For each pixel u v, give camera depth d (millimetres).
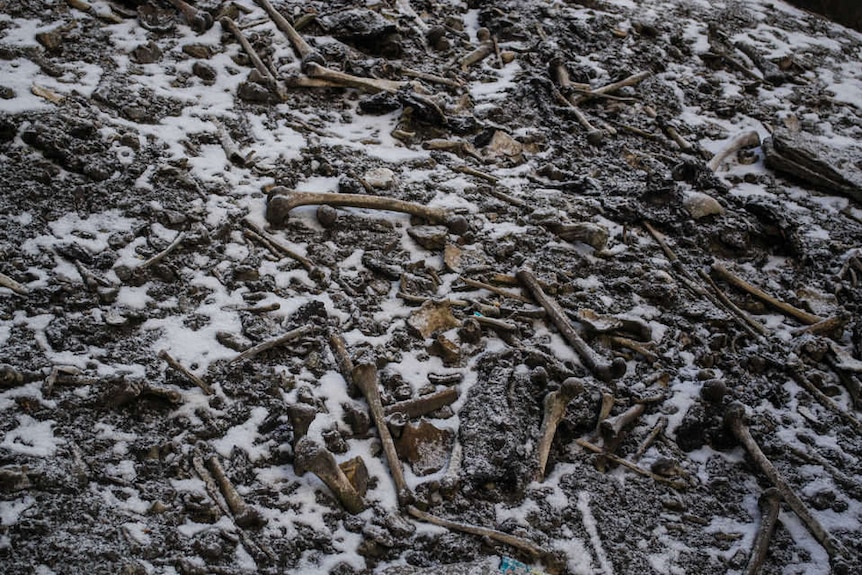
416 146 2785
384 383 2203
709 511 2160
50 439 1975
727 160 3066
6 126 2396
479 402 2186
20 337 2098
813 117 3355
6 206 2289
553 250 2570
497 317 2385
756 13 3986
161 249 2326
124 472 1976
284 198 2430
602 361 2312
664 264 2621
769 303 2592
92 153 2449
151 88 2666
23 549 1834
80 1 2814
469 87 3035
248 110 2721
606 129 3037
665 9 3797
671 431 2275
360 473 2035
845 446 2305
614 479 2170
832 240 2820
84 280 2215
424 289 2404
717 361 2428
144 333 2182
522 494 2096
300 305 2301
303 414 2039
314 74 2822
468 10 3418
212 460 2020
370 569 1951
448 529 2014
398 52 3055
